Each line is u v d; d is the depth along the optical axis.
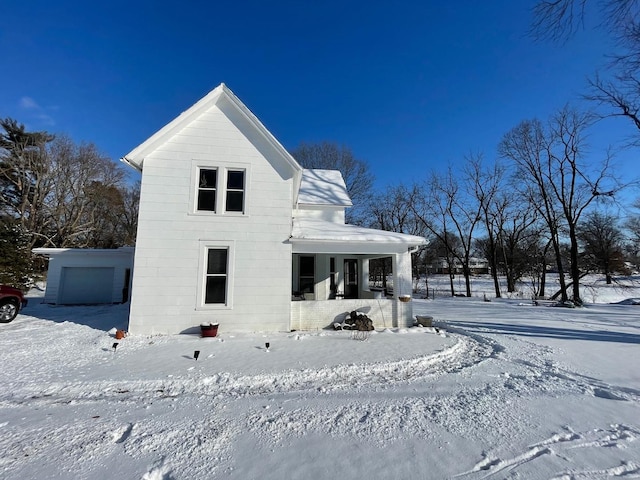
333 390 5.31
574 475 2.98
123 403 4.70
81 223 36.88
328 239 10.68
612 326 11.73
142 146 9.81
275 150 10.72
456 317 13.96
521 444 3.54
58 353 7.30
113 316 12.51
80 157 35.25
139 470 3.05
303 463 3.18
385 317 11.23
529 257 30.94
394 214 37.34
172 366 6.36
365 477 2.95
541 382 5.67
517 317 13.94
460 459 3.25
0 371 5.99
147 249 9.65
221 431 3.83
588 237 29.53
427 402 4.77
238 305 10.02
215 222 10.13
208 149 10.35
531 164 24.05
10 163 31.33
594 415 4.30
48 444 3.51
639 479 2.92
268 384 5.61
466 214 30.77
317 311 10.77
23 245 22.03
